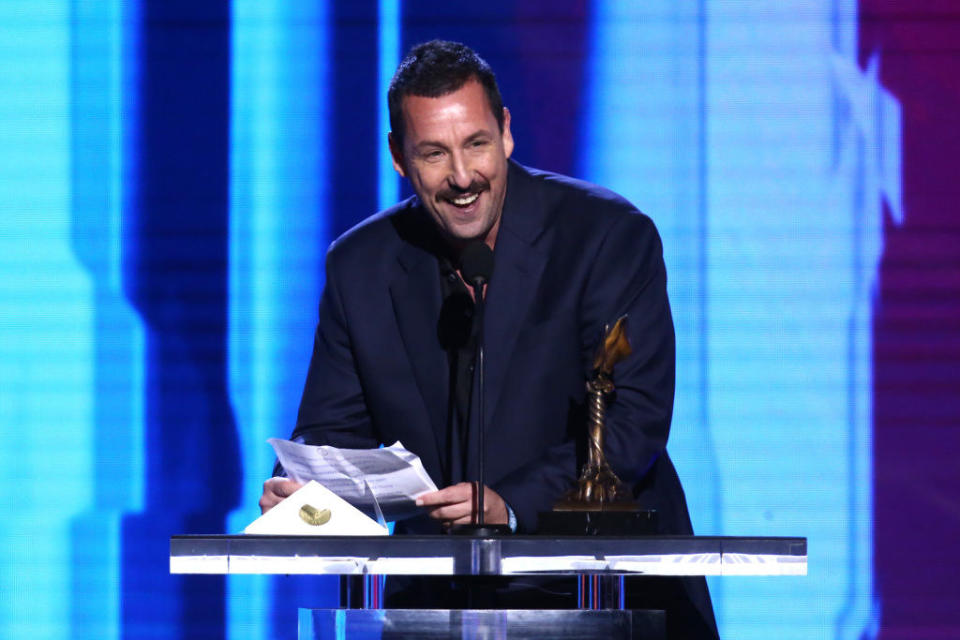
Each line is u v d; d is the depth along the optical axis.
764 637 15.45
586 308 9.55
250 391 15.91
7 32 16.14
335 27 16.05
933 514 15.54
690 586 9.50
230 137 16.05
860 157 15.76
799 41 15.84
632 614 6.72
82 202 16.05
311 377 10.21
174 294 16.00
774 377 15.64
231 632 15.73
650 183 15.78
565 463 9.00
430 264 9.80
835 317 15.68
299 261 15.96
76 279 16.05
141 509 15.85
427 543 6.98
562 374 9.51
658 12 15.83
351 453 7.86
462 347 9.63
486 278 8.55
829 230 15.73
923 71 15.80
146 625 15.76
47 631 15.77
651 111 15.81
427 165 9.06
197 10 16.11
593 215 9.79
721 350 15.65
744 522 15.55
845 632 15.48
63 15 16.14
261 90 16.05
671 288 15.70
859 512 15.53
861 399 15.62
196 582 15.77
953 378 15.61
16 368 15.98
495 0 15.95
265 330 15.94
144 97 16.09
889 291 15.70
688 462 15.58
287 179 16.02
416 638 6.71
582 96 15.83
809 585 15.49
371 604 7.94
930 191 15.73
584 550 6.99
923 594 15.49
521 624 6.69
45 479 15.88
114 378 15.97
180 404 15.93
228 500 15.83
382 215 10.27
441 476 9.62
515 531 8.70
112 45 16.12
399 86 9.11
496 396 9.46
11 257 16.03
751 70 15.82
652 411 9.28
